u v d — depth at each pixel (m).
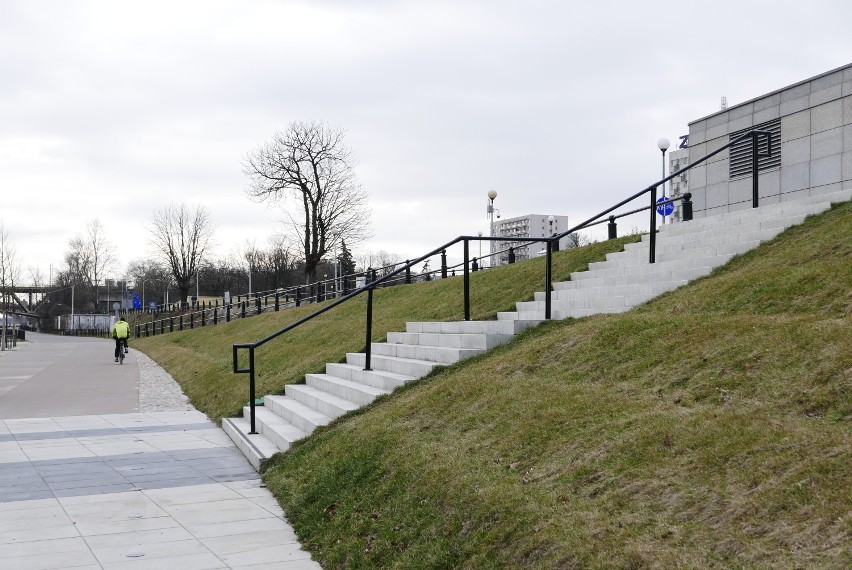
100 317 90.75
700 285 10.05
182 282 76.12
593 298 11.43
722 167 18.31
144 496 7.96
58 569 5.61
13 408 15.84
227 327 35.12
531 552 4.36
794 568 3.43
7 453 10.59
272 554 5.97
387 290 26.31
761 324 7.11
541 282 15.62
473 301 16.67
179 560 5.82
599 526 4.35
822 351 5.88
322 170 51.12
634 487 4.75
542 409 6.73
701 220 14.04
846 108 14.82
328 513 6.49
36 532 6.61
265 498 7.82
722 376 6.22
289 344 19.94
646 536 4.10
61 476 9.01
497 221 57.91
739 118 17.73
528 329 10.58
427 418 7.82
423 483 5.96
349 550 5.58
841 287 7.82
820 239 9.99
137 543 6.27
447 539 5.01
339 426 9.09
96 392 18.92
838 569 3.30
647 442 5.27
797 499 3.96
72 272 107.88
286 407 11.37
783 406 5.33
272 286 82.62
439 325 12.33
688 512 4.25
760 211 12.61
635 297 10.67
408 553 5.11
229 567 5.66
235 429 11.59
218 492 8.12
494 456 6.12
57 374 24.28
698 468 4.69
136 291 111.00
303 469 8.00
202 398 16.44
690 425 5.31
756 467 4.43
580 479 5.14
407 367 10.60
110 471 9.30
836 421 4.89
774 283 8.75
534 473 5.52
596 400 6.57
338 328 19.67
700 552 3.81
